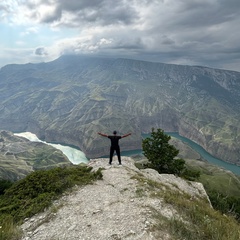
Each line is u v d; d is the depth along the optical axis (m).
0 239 11.83
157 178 29.59
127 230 12.21
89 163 30.86
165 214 14.25
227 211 30.98
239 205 43.09
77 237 12.04
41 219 14.40
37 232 12.86
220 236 11.48
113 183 21.08
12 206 16.23
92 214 14.48
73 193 18.22
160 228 12.16
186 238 11.37
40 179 19.42
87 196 17.58
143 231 11.94
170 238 11.27
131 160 35.31
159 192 18.83
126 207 15.30
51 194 17.39
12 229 12.82
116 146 27.42
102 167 26.50
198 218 13.84
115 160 32.34
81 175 22.25
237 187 130.12
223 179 134.38
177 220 12.77
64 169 23.55
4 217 14.83
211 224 12.92
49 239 12.04
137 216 13.76
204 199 30.31
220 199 35.97
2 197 18.55
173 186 28.88
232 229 12.70
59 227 13.20
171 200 16.56
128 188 19.56
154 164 51.72
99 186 20.00
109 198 17.12
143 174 28.20
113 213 14.45
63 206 15.88
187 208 15.68
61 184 18.88
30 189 18.22
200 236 11.62
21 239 12.26
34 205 15.93
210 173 170.50
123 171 25.27
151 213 14.05
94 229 12.68
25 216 14.95
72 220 13.88
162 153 52.03
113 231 12.27
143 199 16.81
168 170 51.06
